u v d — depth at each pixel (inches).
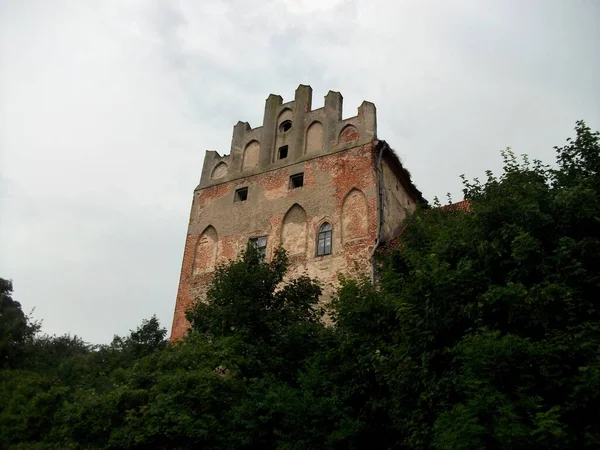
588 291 463.8
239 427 589.6
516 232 507.2
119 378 701.3
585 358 416.5
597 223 491.2
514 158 635.5
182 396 593.3
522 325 469.1
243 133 1250.0
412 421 506.6
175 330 1039.0
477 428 401.1
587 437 392.5
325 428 570.6
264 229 1075.9
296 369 681.6
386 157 1085.1
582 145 585.0
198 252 1132.5
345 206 1012.5
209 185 1213.7
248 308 728.3
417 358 523.2
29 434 672.4
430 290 521.0
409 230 780.6
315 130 1154.0
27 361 1371.8
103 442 597.6
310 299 793.6
